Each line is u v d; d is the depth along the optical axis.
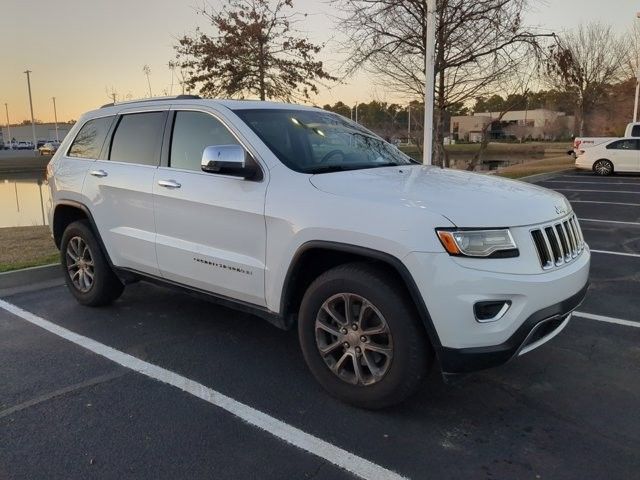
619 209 12.08
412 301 3.05
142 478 2.76
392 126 15.06
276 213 3.48
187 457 2.93
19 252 7.32
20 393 3.64
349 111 19.45
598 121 40.91
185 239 4.14
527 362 4.04
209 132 4.11
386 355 3.16
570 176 20.83
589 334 4.56
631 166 20.45
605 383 3.71
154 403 3.50
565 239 3.35
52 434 3.15
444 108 13.11
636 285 6.01
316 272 3.64
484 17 11.34
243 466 2.85
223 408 3.43
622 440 3.05
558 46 12.04
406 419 3.28
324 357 3.47
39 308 5.35
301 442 3.06
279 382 3.78
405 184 3.45
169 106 4.46
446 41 11.77
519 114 72.75
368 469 2.82
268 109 4.29
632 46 34.09
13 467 2.85
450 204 3.06
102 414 3.37
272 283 3.58
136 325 4.89
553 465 2.84
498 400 3.50
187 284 4.25
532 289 2.96
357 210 3.15
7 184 29.12
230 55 13.42
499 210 3.06
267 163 3.69
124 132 4.80
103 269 5.04
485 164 32.38
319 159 3.97
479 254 2.91
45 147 56.88
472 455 2.93
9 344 4.46
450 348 2.93
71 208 5.31
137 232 4.52
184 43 13.92
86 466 2.86
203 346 4.42
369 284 3.12
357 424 3.23
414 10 11.88
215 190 3.86
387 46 12.41
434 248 2.89
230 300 3.97
